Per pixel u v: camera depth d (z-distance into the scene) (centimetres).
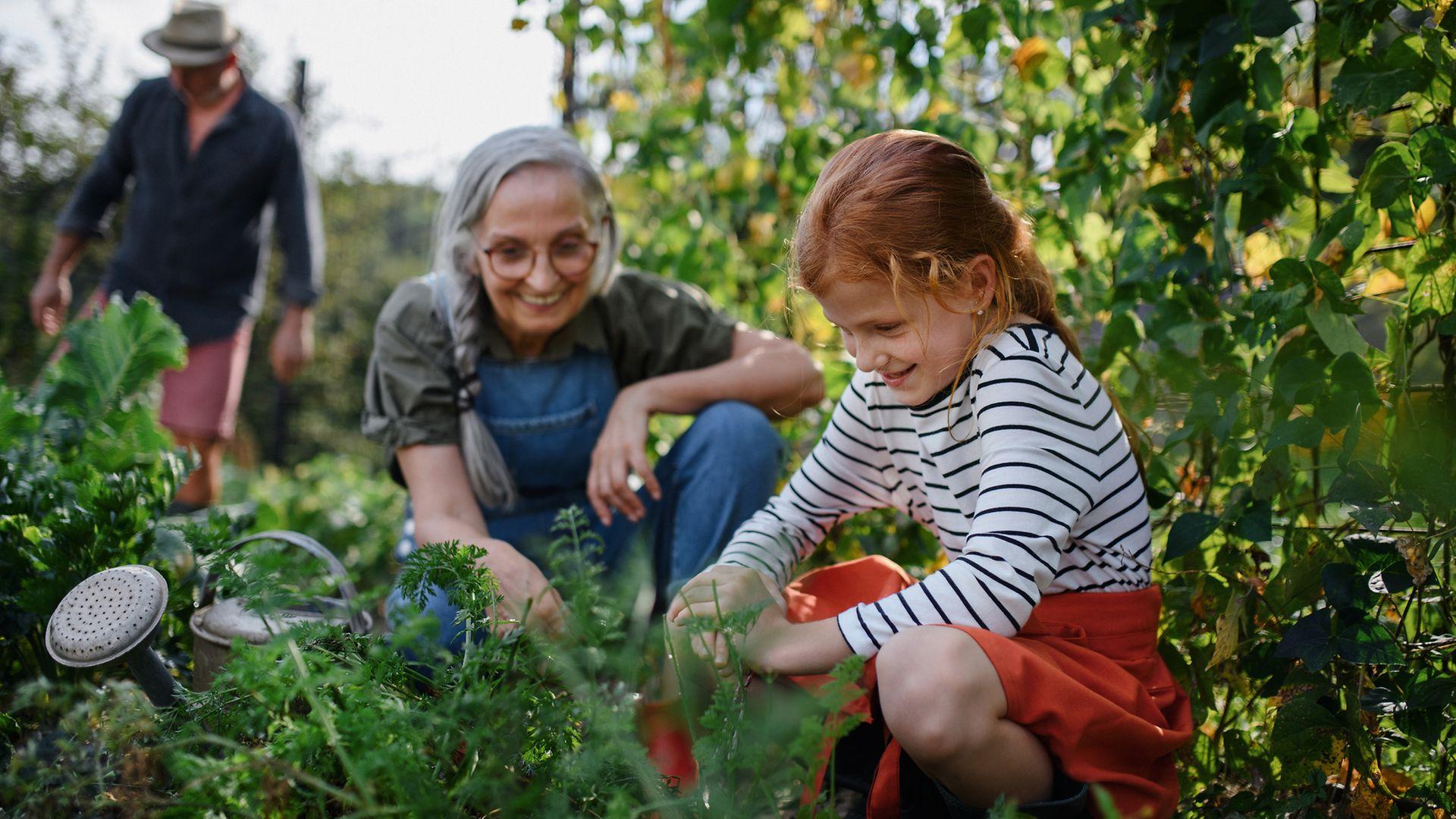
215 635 133
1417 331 143
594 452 184
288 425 1745
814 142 261
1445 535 122
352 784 107
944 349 131
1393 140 146
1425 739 123
